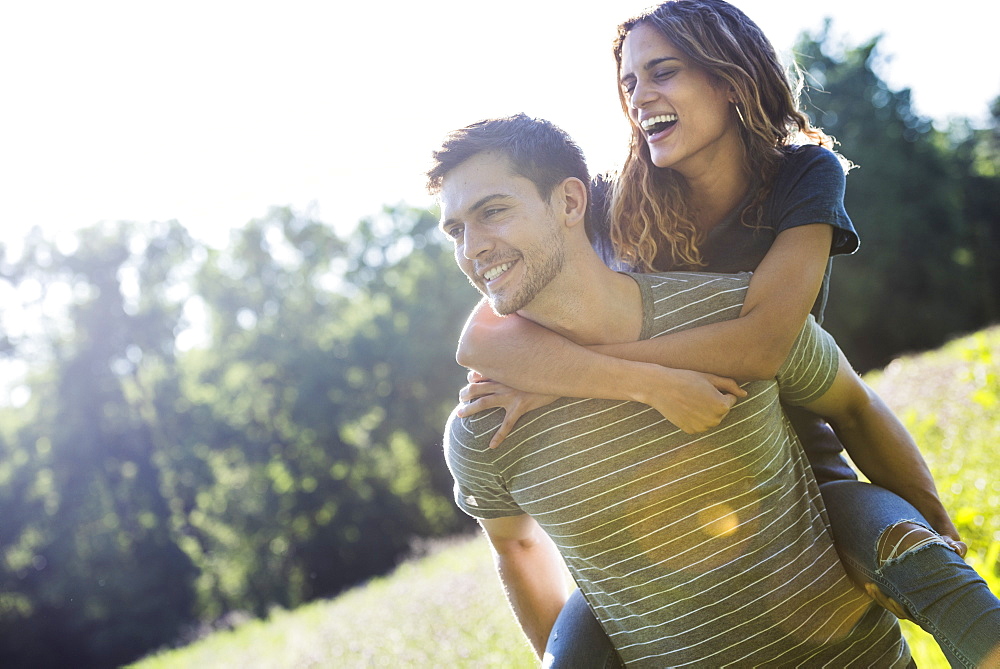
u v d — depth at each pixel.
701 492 2.39
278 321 46.00
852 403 2.77
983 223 46.09
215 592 41.84
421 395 45.31
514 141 2.32
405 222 49.09
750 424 2.40
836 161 2.77
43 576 41.06
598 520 2.43
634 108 2.91
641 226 3.00
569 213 2.39
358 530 43.72
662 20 2.80
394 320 46.09
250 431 44.28
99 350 43.38
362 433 45.03
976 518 4.53
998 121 52.38
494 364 2.47
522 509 2.63
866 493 2.60
